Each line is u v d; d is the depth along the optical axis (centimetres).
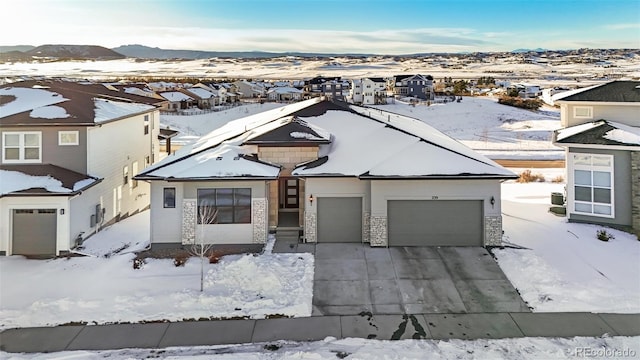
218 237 1566
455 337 1020
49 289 1250
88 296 1206
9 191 1478
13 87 2114
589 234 1648
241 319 1106
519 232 1700
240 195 1567
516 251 1510
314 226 1617
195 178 1515
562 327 1052
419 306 1166
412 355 948
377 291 1250
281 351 969
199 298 1184
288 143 1673
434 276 1341
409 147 1719
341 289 1260
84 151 1692
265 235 1576
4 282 1297
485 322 1083
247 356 948
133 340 1014
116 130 1991
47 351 975
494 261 1445
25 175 1582
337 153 1734
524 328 1052
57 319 1101
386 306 1167
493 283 1291
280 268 1376
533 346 976
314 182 1608
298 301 1184
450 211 1588
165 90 8606
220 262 1423
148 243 1630
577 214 1784
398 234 1596
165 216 1560
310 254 1502
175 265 1402
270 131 1723
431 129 2525
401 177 1530
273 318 1112
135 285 1270
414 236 1595
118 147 2016
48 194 1493
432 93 10175
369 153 1711
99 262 1454
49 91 2062
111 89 2939
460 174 1538
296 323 1087
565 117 1991
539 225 1769
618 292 1205
